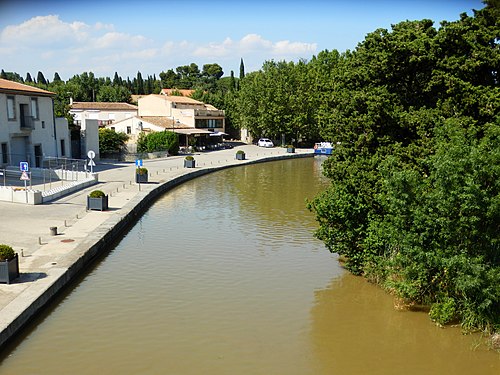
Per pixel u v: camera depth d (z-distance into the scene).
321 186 39.75
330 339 12.95
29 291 13.81
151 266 18.41
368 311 14.67
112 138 54.97
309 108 78.62
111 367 11.32
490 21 17.89
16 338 12.34
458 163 12.66
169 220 26.28
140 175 35.75
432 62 17.28
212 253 20.20
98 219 22.91
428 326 13.66
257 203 31.64
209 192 36.16
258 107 81.19
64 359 11.61
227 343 12.58
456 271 12.97
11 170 34.41
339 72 21.22
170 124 67.62
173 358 11.78
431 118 16.31
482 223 12.92
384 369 11.54
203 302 15.11
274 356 12.01
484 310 12.98
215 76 178.88
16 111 36.03
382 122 17.56
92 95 109.94
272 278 17.33
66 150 44.59
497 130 13.57
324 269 18.36
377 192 16.78
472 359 12.00
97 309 14.39
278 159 64.94
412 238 13.56
